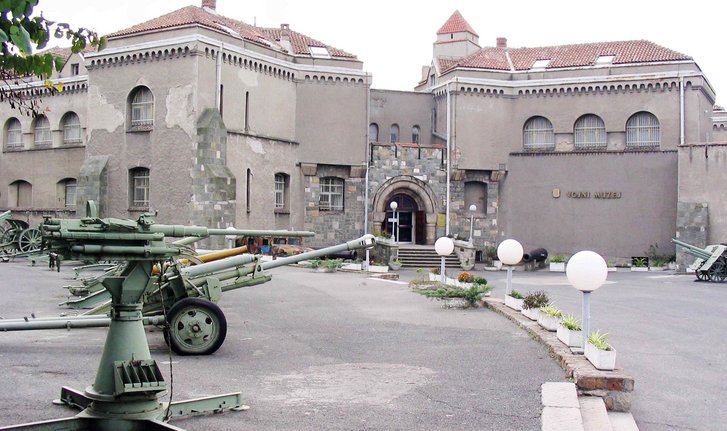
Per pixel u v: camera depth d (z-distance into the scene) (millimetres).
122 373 8531
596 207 47969
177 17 41344
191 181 39312
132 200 41656
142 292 8773
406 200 48938
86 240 8414
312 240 46656
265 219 43688
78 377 12211
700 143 45375
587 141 48562
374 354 15312
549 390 11656
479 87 48875
